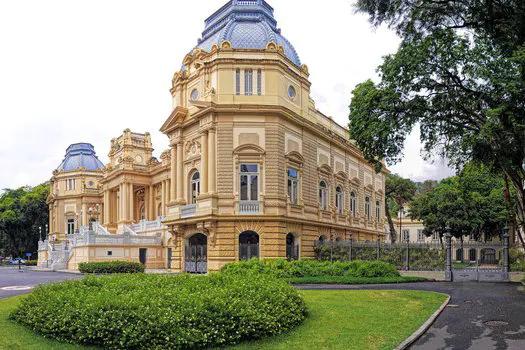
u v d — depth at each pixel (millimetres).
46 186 87688
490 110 16859
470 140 19031
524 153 17516
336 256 33594
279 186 32219
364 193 49094
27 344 10258
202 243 35406
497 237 51625
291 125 34312
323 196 39594
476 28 18094
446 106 20078
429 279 25938
